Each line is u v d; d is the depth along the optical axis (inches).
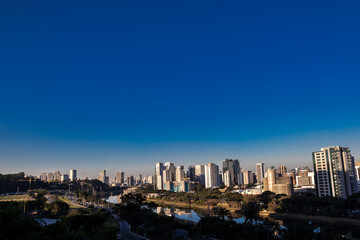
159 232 6643.7
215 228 6210.6
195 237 6220.5
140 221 7224.4
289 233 5693.9
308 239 5531.5
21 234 3686.0
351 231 7785.4
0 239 3400.6
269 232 5826.8
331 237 5580.7
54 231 3577.8
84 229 5039.4
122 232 7160.4
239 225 6097.4
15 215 3875.5
